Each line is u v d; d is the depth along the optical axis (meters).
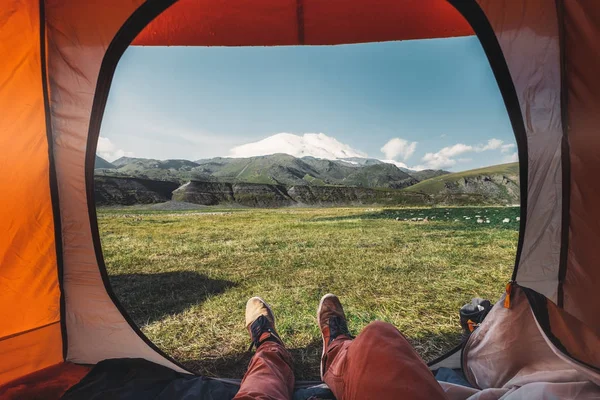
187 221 14.07
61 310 1.72
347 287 3.17
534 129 1.52
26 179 1.57
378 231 7.92
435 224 9.27
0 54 1.48
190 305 2.78
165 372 1.61
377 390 0.85
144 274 3.93
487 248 4.98
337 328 1.71
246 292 3.10
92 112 1.58
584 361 0.97
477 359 1.32
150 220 15.05
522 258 1.59
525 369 1.16
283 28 2.22
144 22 1.55
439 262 4.12
